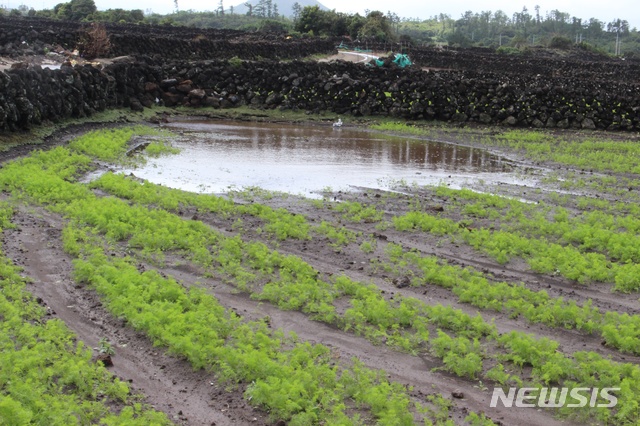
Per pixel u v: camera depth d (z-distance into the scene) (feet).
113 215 54.75
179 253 48.21
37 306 37.42
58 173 69.92
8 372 29.25
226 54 176.24
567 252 50.49
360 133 118.21
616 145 104.17
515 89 128.67
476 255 50.93
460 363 32.45
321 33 266.36
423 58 208.54
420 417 28.53
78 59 149.07
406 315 37.86
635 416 28.68
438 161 91.40
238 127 120.88
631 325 37.06
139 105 125.08
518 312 39.96
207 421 27.99
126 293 38.81
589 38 424.46
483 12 485.97
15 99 85.71
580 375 31.89
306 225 55.62
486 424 27.50
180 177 75.66
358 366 32.71
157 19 319.06
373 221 59.00
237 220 57.21
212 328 35.01
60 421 25.94
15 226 51.19
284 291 41.06
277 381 29.27
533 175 82.43
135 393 29.71
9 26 172.24
